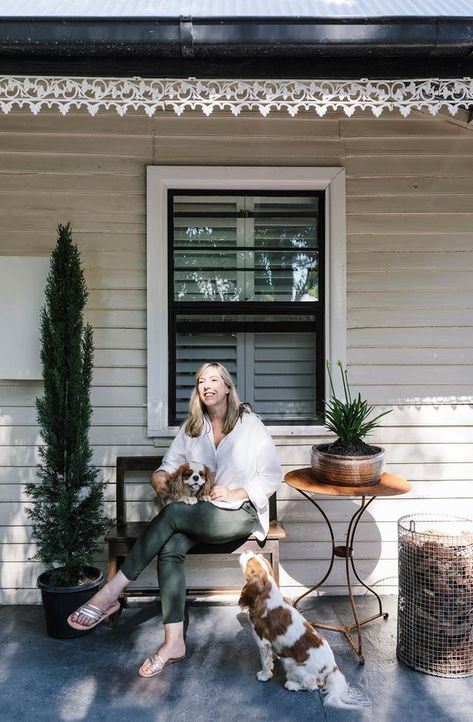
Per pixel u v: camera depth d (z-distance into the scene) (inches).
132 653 105.9
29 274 124.9
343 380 125.9
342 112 128.9
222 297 133.3
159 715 88.6
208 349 133.5
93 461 129.0
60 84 92.0
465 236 130.7
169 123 128.4
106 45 81.6
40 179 127.6
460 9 84.5
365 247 130.3
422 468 131.3
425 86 90.4
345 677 98.1
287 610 94.0
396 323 130.7
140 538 102.6
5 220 127.3
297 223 133.3
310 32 81.2
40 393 128.2
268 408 133.9
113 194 128.4
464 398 131.3
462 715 88.5
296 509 130.4
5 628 116.0
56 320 112.8
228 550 110.9
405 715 88.5
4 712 89.2
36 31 80.4
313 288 133.8
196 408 112.9
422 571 99.1
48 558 113.9
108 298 128.9
